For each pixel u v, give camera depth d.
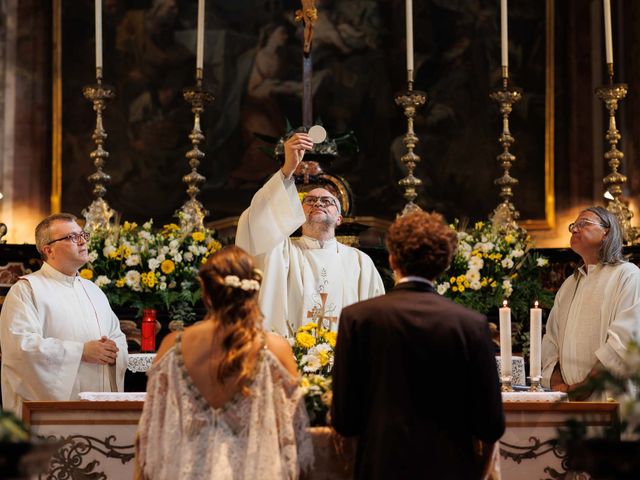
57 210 8.71
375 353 3.18
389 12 8.94
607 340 5.29
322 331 4.51
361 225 6.60
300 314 5.32
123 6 8.99
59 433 4.36
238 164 8.84
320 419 3.80
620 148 8.52
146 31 8.98
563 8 8.77
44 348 5.17
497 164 8.74
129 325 6.42
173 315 6.40
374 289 5.56
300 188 6.55
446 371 3.14
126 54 8.95
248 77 8.96
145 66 8.95
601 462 2.96
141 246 6.38
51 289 5.51
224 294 3.33
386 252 6.77
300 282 5.36
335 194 6.59
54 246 5.54
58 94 8.80
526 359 6.45
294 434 3.42
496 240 6.52
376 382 3.16
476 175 8.74
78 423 4.38
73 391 5.24
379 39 8.93
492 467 3.67
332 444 3.74
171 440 3.29
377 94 8.87
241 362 3.25
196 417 3.28
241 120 8.88
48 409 4.36
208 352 3.31
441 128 8.80
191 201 6.96
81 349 5.27
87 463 4.36
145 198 8.79
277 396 3.37
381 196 8.73
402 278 3.34
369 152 8.80
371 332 3.20
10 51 8.75
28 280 5.49
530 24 8.82
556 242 8.54
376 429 3.13
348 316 3.27
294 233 6.86
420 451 3.08
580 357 5.47
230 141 8.87
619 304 5.34
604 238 5.57
